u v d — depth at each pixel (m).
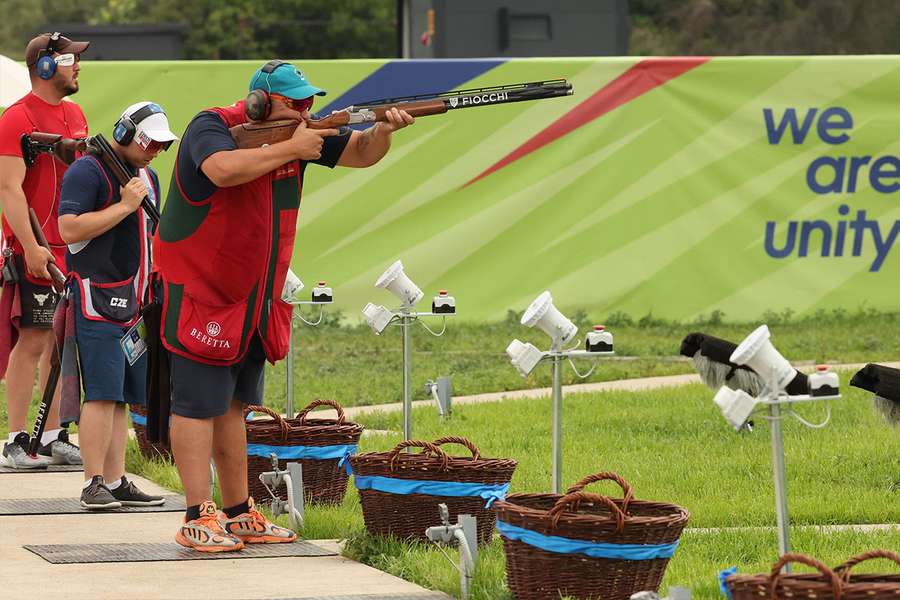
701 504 28.80
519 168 54.03
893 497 29.64
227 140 23.14
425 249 53.91
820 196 55.00
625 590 19.88
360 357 50.97
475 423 39.31
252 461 28.25
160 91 51.62
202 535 24.27
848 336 52.75
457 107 23.56
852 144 55.00
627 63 54.03
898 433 36.06
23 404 33.38
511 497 21.69
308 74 52.31
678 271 54.69
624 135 54.22
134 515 27.91
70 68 32.50
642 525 19.69
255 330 24.20
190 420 24.14
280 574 22.70
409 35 100.25
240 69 51.91
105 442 28.22
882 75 54.81
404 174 53.66
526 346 23.83
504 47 82.38
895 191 55.19
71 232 27.27
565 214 54.22
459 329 53.91
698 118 54.47
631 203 54.38
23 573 22.56
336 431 28.38
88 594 21.12
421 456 25.22
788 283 55.03
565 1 82.50
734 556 24.48
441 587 21.64
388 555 23.66
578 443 35.94
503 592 20.69
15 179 31.94
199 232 23.58
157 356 24.66
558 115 53.97
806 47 140.00
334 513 27.17
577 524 19.69
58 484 31.22
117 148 27.77
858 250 55.16
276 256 24.05
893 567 23.73
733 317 54.94
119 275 28.09
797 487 30.66
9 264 32.88
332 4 192.25
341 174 53.41
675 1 155.25
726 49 146.25
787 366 18.61
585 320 54.31
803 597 16.95
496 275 54.22
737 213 54.75
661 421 38.84
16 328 33.31
